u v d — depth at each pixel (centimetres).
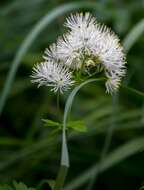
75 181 75
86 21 48
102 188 85
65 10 89
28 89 104
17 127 99
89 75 47
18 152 82
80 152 85
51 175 83
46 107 89
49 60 47
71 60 46
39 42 106
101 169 75
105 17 101
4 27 110
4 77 102
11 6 113
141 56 99
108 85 47
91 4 97
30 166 82
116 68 47
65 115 44
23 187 47
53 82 46
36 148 80
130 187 84
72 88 48
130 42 74
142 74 95
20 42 105
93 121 84
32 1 115
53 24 108
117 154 77
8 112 100
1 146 89
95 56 46
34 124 87
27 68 104
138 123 83
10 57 105
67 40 48
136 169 85
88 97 97
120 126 83
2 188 46
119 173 86
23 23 111
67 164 41
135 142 78
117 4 111
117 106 88
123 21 100
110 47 47
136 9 106
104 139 89
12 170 83
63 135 42
